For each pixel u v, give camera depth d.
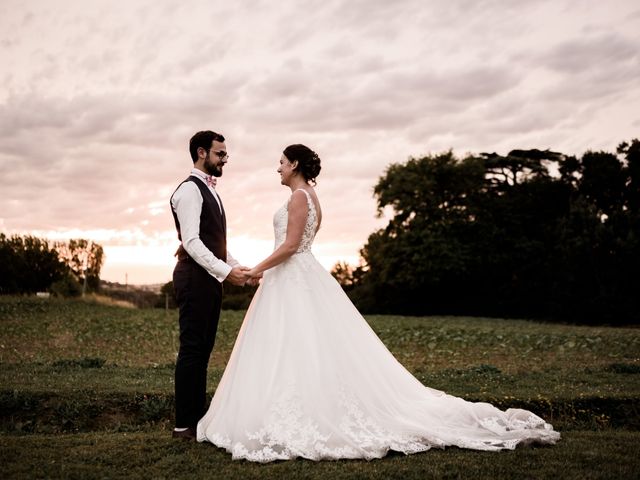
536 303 33.12
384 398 3.97
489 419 4.06
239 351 4.13
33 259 32.34
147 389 5.99
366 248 47.84
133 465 3.53
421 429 3.79
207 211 4.28
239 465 3.49
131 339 13.31
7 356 10.40
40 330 14.60
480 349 11.85
